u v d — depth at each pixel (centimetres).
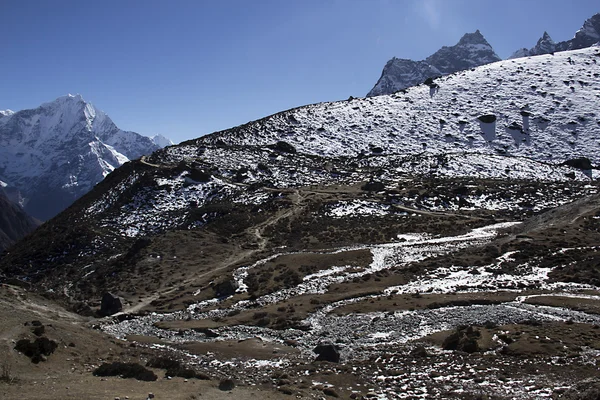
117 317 5062
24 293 4759
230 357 3184
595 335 3016
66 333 2795
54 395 1794
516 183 12119
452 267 5781
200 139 16775
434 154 14812
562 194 11200
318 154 15100
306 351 3344
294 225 8988
